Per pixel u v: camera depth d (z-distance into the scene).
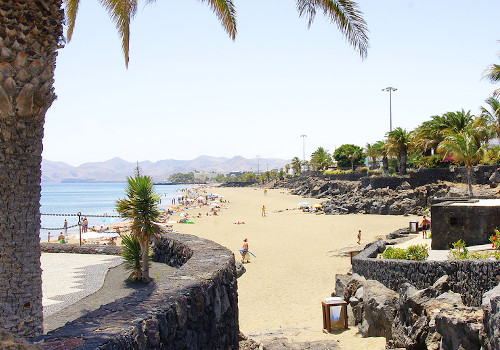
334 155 106.81
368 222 47.00
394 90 73.81
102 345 4.05
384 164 74.44
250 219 59.84
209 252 9.83
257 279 23.53
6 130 5.65
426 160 54.19
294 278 23.33
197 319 6.29
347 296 15.85
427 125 54.69
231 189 190.50
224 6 10.73
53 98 6.07
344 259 27.67
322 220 52.38
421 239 23.58
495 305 6.43
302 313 17.16
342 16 9.71
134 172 11.26
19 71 5.58
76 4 9.94
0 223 5.66
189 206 94.44
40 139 6.10
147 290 6.14
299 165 161.62
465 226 17.92
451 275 11.63
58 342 4.11
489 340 6.63
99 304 9.16
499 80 34.03
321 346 11.52
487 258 12.27
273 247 34.41
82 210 104.06
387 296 12.70
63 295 9.97
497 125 38.59
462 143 33.56
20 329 5.76
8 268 5.70
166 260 13.27
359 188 65.81
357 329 13.80
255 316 17.20
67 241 36.75
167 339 5.23
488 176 41.69
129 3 10.90
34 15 5.66
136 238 11.59
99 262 14.34
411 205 50.78
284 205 82.62
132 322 4.73
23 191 5.84
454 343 7.94
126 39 11.44
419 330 9.68
